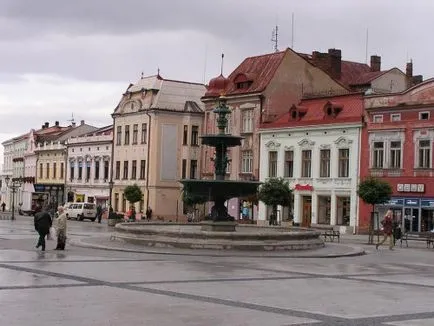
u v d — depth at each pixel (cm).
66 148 9700
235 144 3488
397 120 5581
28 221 6712
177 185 7775
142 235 3148
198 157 7850
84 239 3481
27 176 11288
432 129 5322
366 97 5822
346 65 8019
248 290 1692
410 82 7269
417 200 5409
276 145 6538
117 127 8450
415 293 1744
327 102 6138
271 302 1493
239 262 2550
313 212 6175
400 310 1441
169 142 7744
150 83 7962
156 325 1184
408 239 4538
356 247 3488
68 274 1908
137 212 7875
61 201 9731
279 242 3081
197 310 1354
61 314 1261
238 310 1367
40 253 2642
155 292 1595
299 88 6869
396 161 5588
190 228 3809
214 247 2994
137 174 7969
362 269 2419
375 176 5434
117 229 3409
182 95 7931
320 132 6141
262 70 7044
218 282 1844
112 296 1508
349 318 1317
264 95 6712
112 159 8512
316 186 6159
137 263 2344
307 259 2811
